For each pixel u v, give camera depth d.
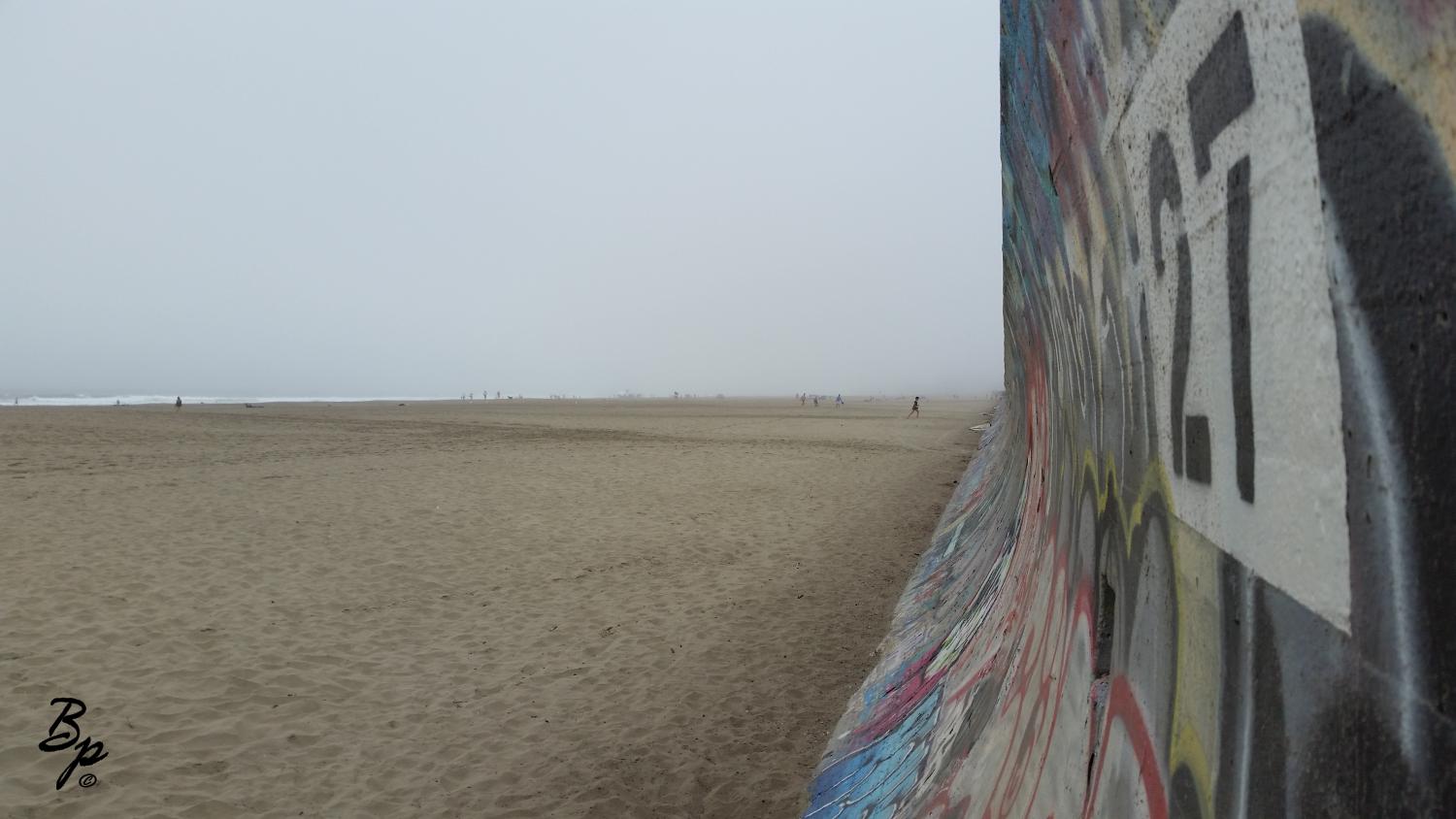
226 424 31.25
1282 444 0.96
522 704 5.05
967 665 3.43
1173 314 1.39
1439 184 0.66
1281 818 0.92
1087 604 2.06
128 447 19.66
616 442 23.56
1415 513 0.70
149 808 3.82
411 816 3.82
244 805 3.89
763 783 4.02
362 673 5.50
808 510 11.61
